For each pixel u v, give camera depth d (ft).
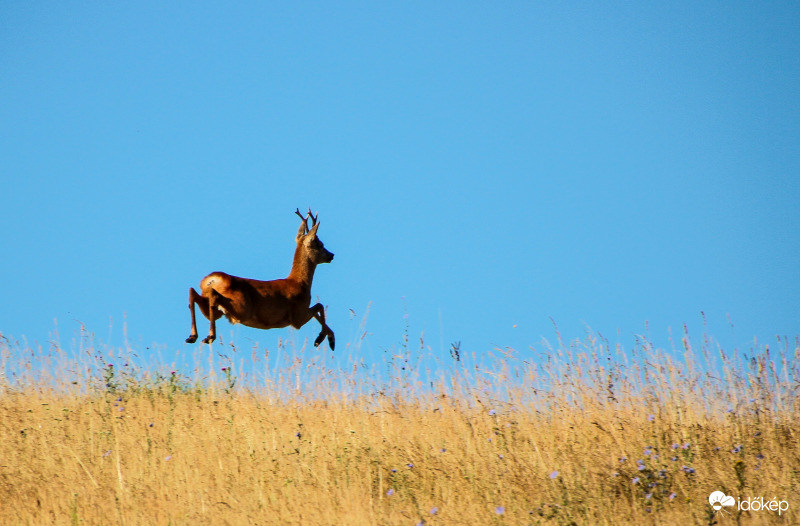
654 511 110.52
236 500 117.08
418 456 127.44
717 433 131.03
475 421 138.21
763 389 134.82
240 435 137.69
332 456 129.90
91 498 117.80
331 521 109.91
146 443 135.64
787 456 124.36
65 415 144.15
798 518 108.88
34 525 111.24
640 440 129.59
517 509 111.75
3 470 126.31
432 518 110.22
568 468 120.47
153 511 114.01
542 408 139.33
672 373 137.80
